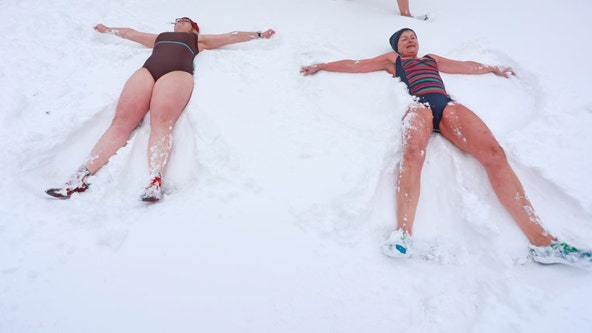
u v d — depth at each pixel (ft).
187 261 5.70
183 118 8.34
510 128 8.20
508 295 5.43
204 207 6.47
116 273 5.53
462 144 7.45
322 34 10.76
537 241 6.12
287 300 5.30
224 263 5.68
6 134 7.43
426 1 13.16
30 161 7.17
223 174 6.95
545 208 6.79
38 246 5.80
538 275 5.85
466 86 9.27
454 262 6.10
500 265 5.80
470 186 7.22
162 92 8.11
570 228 6.43
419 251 6.29
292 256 5.81
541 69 9.51
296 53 10.12
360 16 11.90
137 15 11.71
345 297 5.38
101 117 8.33
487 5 12.73
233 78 9.14
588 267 5.66
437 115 7.89
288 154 7.38
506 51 10.27
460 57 10.25
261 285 5.44
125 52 9.95
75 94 8.50
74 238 5.97
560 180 6.83
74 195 6.74
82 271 5.54
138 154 7.79
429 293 5.54
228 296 5.31
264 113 8.28
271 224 6.21
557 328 5.03
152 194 6.53
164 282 5.44
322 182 6.85
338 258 5.84
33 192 6.77
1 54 9.36
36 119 7.85
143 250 5.83
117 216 6.37
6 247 5.72
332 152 7.40
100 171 7.20
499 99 9.03
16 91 8.38
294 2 12.53
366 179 6.91
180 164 7.64
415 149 7.16
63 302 5.16
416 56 9.67
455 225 6.75
